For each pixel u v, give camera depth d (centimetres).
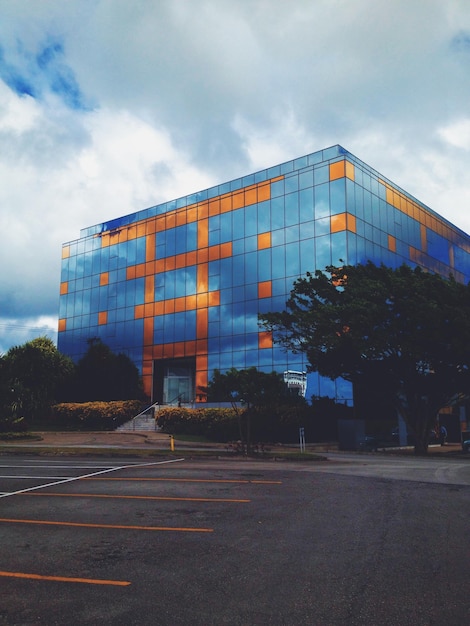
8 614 501
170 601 532
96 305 5791
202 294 4872
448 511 979
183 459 2164
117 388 5109
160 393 5106
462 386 2958
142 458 2212
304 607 512
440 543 750
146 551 721
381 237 4331
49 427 4431
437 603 522
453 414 4678
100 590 566
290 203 4378
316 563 655
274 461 2125
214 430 3722
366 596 541
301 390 3975
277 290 4344
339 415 3706
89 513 988
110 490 1255
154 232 5409
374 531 823
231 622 479
